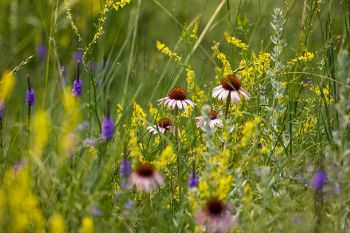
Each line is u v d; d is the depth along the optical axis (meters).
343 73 6.25
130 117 8.29
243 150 7.14
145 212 6.66
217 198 5.52
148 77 10.40
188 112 7.49
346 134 7.20
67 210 5.85
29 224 5.61
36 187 6.19
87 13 10.73
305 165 6.92
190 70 8.38
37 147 5.61
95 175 6.11
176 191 6.81
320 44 9.86
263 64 7.79
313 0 8.39
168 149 6.14
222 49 11.21
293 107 8.01
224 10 12.21
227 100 6.96
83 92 9.59
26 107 10.05
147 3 13.38
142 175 5.92
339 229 6.02
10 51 11.64
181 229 6.02
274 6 11.44
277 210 5.89
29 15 13.20
